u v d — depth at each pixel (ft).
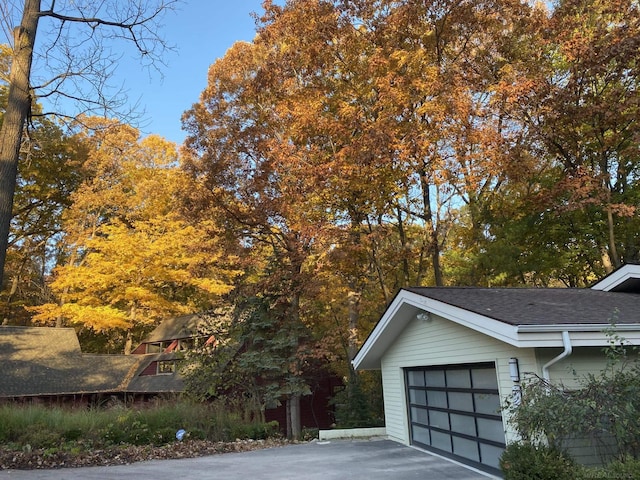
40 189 92.79
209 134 60.85
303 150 55.31
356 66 56.39
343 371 74.79
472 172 52.31
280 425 71.05
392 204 56.90
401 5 53.57
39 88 32.40
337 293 68.23
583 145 56.54
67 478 28.53
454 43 56.44
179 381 71.41
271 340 59.88
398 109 50.29
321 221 57.62
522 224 58.54
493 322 24.94
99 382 75.66
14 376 70.59
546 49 57.47
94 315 76.07
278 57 60.85
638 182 55.72
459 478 27.09
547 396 21.33
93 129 36.40
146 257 79.15
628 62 49.65
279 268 60.80
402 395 41.24
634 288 36.42
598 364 25.21
